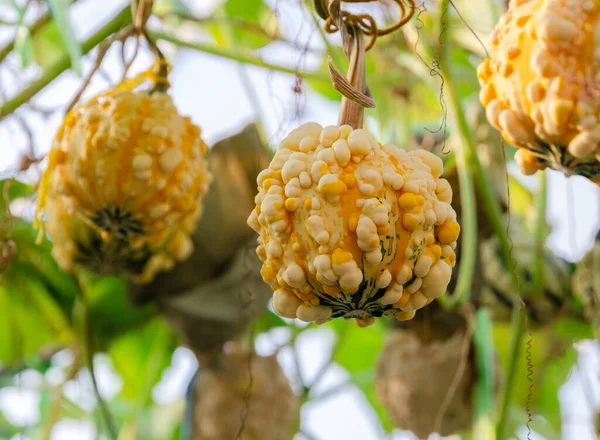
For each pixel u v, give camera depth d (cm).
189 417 123
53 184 95
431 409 116
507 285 115
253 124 117
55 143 95
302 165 79
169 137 93
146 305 123
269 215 79
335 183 78
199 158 95
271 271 80
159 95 94
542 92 83
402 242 79
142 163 91
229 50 120
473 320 107
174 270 113
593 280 107
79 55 98
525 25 84
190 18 124
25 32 108
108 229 94
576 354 110
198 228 112
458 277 113
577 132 83
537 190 116
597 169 85
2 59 108
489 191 108
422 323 114
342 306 80
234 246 114
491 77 86
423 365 116
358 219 78
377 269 79
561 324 121
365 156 79
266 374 121
